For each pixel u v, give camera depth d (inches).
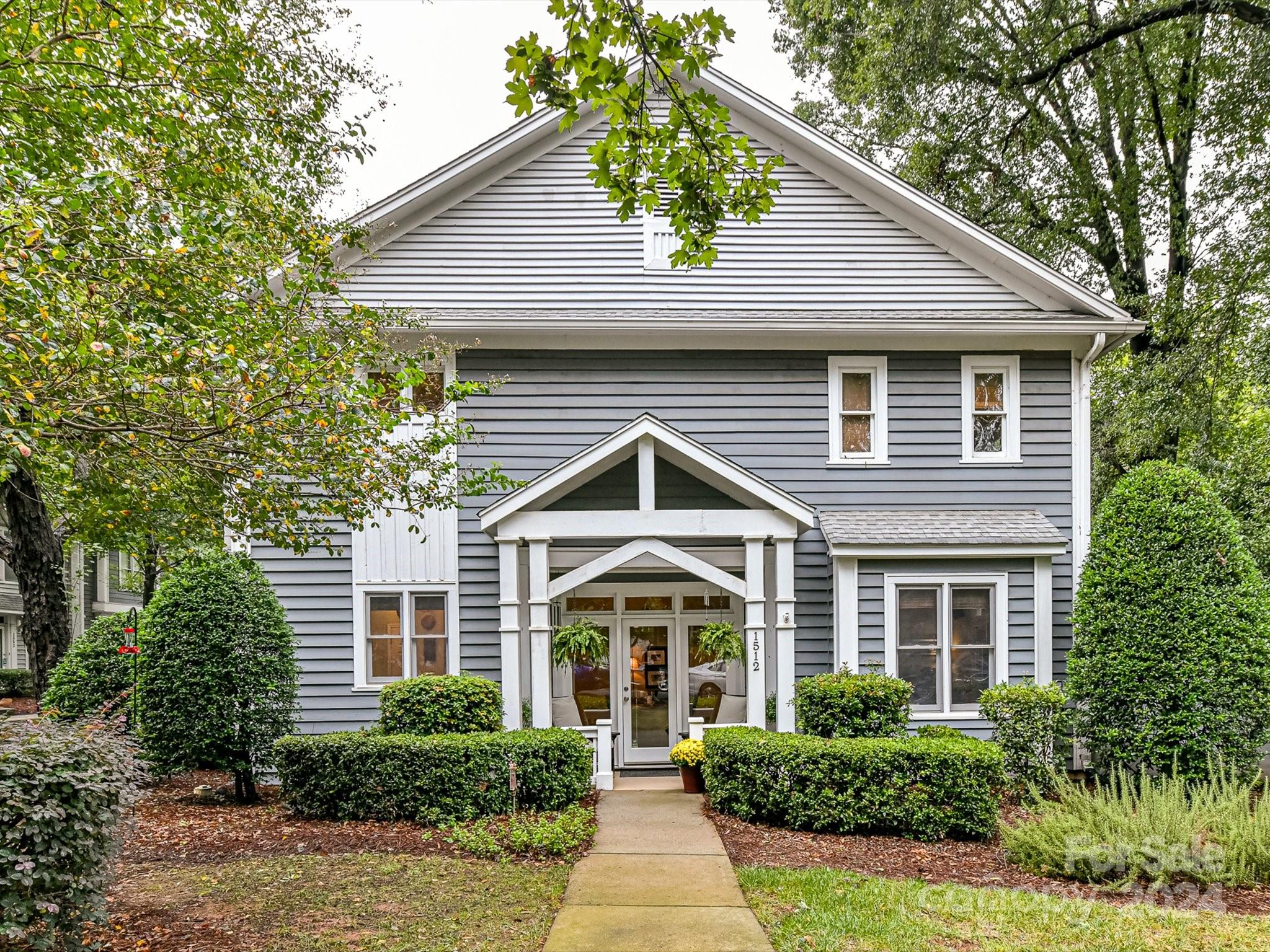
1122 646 355.9
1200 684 339.0
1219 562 350.3
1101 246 734.5
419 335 412.2
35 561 439.2
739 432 426.6
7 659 803.4
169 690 340.5
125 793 192.2
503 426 421.4
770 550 419.2
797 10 759.1
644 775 418.6
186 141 261.1
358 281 426.9
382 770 313.7
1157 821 263.4
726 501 422.3
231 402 214.7
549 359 425.4
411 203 424.5
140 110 244.8
